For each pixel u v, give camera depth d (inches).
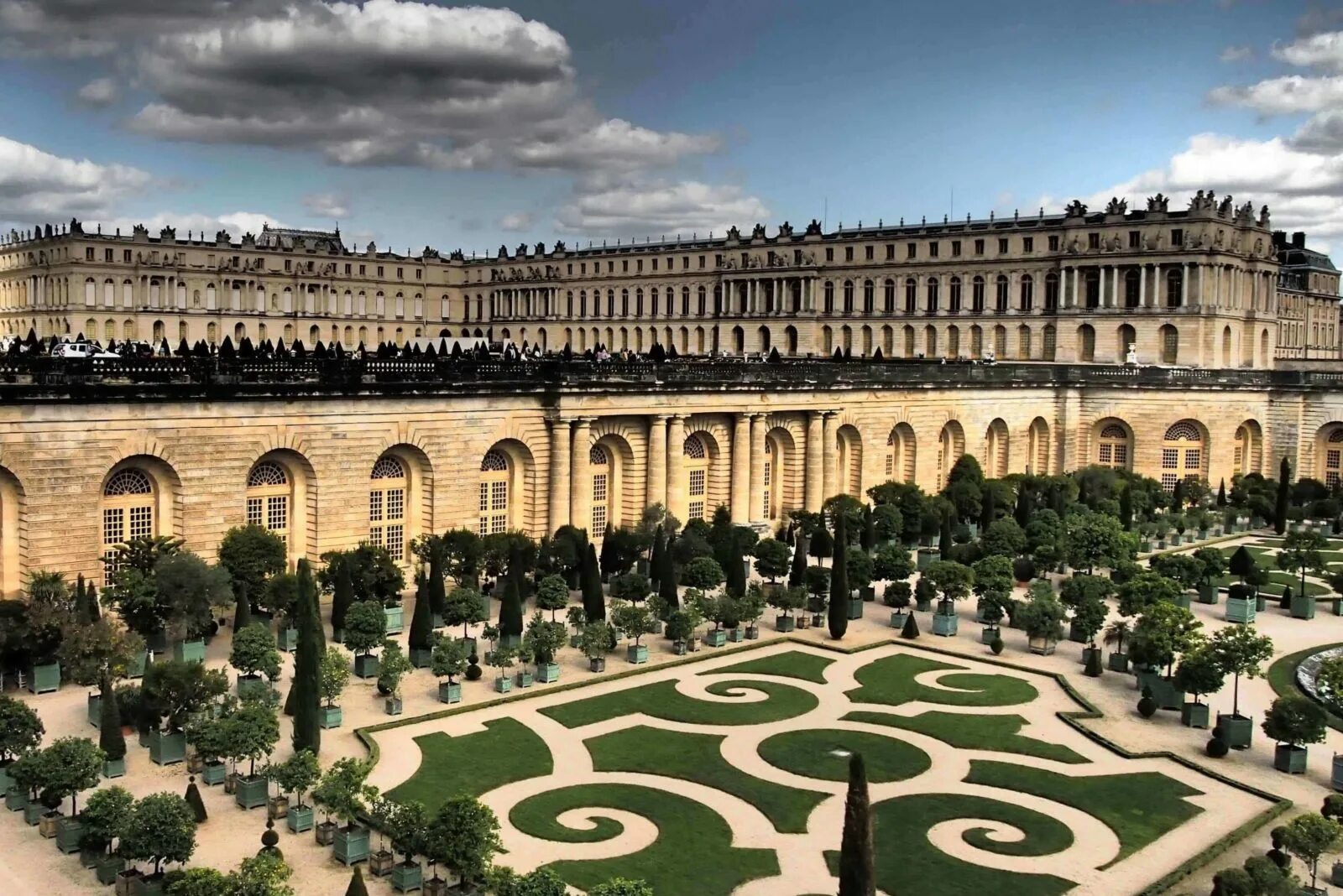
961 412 4921.3
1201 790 1999.3
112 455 2684.5
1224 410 5216.5
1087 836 1811.0
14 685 2333.9
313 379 3056.1
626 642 2827.3
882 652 2807.6
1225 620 3213.6
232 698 2015.3
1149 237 6899.6
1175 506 4771.2
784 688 2504.9
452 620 2605.8
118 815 1553.9
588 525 3641.7
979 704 2425.0
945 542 3747.5
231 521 2893.7
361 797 1770.4
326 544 3073.3
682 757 2091.5
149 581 2439.7
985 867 1695.4
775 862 1690.5
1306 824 1624.0
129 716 2116.1
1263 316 7273.6
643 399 3725.4
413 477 3294.8
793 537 4005.9
